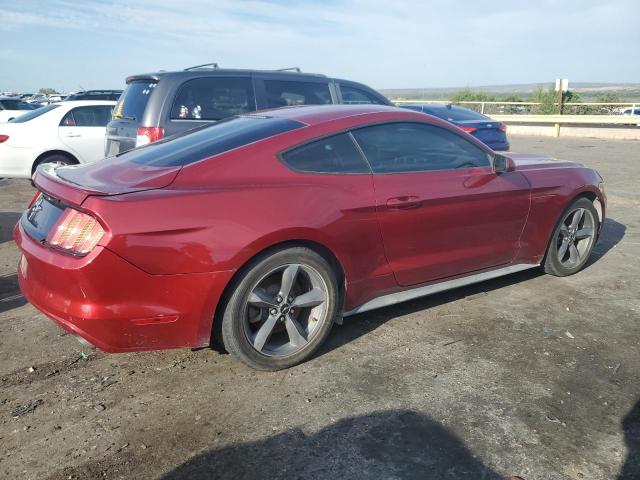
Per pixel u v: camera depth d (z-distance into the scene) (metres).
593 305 4.14
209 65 6.58
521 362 3.28
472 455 2.45
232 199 2.91
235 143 3.22
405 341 3.55
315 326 3.27
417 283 3.75
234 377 3.12
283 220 2.99
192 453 2.48
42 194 3.21
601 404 2.85
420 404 2.84
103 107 9.44
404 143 3.70
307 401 2.88
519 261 4.35
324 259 3.21
